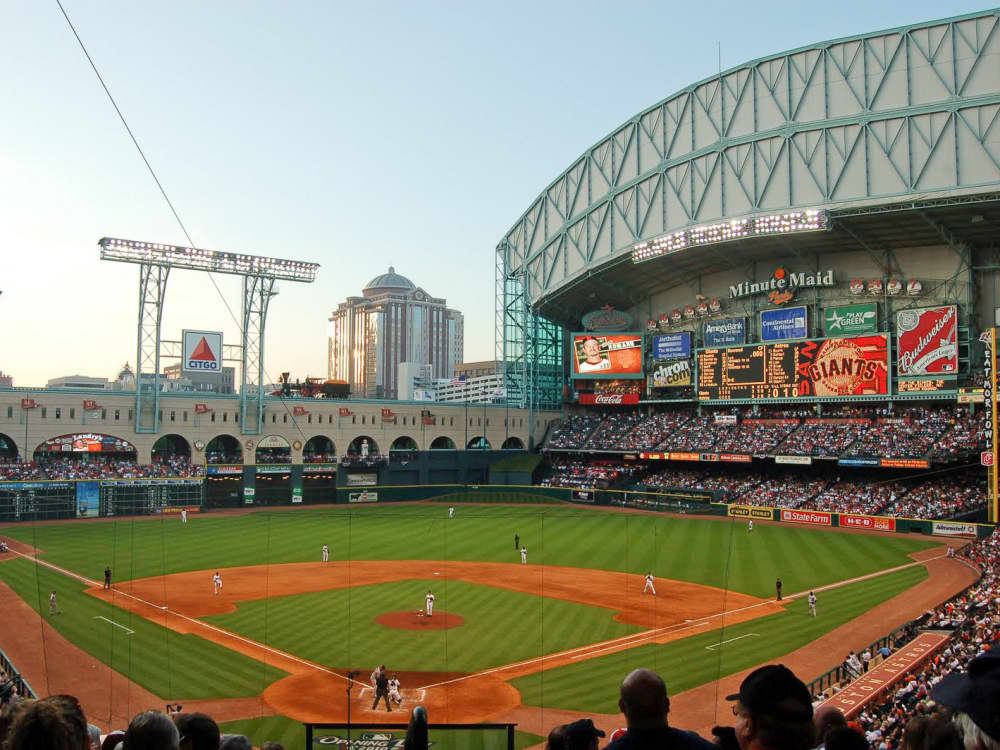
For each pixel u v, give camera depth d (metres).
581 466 120.62
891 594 48.94
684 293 115.38
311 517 93.00
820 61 89.69
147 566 58.88
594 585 52.50
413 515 95.31
